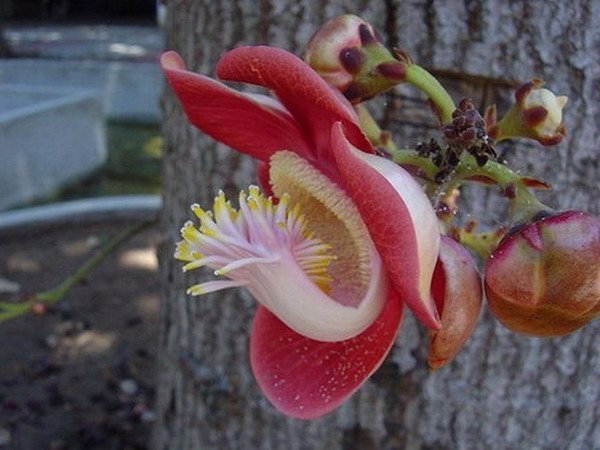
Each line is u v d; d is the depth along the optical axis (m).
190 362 0.38
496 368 0.31
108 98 1.73
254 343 0.17
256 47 0.14
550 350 0.31
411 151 0.16
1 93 1.39
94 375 0.70
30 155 1.20
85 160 1.32
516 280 0.14
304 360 0.16
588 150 0.28
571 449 0.32
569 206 0.29
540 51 0.27
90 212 1.03
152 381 0.69
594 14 0.27
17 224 0.99
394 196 0.12
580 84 0.28
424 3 0.28
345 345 0.16
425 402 0.32
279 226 0.15
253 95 0.16
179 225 0.36
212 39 0.32
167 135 0.37
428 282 0.13
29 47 2.64
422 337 0.31
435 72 0.28
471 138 0.15
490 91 0.28
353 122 0.14
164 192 0.39
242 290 0.35
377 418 0.33
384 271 0.15
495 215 0.28
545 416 0.32
